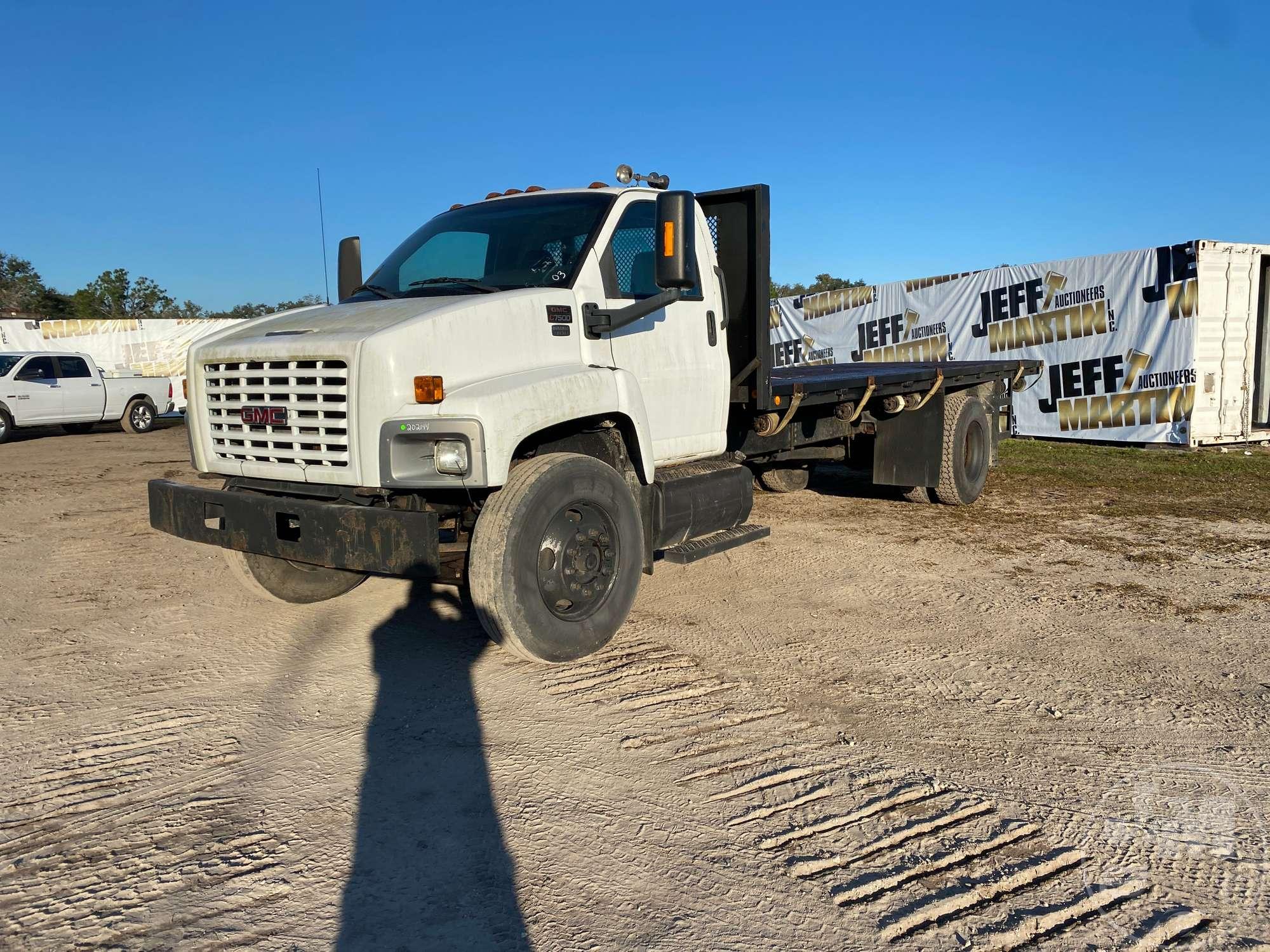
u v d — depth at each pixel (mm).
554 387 4457
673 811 3303
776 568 6922
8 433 18359
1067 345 15281
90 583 6574
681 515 5312
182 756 3736
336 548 4238
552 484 4441
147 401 21203
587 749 3803
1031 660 4902
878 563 7070
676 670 4742
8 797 3410
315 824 3199
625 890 2824
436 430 4066
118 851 3033
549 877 2887
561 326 4852
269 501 4453
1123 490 10539
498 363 4535
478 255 5414
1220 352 13836
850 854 3033
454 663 4836
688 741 3895
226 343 4750
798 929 2641
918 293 17766
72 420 19562
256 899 2768
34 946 2543
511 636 4391
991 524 8633
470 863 2963
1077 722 4105
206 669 4754
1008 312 16250
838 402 7488
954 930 2635
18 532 8492
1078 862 2990
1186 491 10422
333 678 4617
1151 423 14203
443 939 2584
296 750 3793
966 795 3434
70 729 4008
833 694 4418
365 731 3979
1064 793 3451
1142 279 14133
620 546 4859
